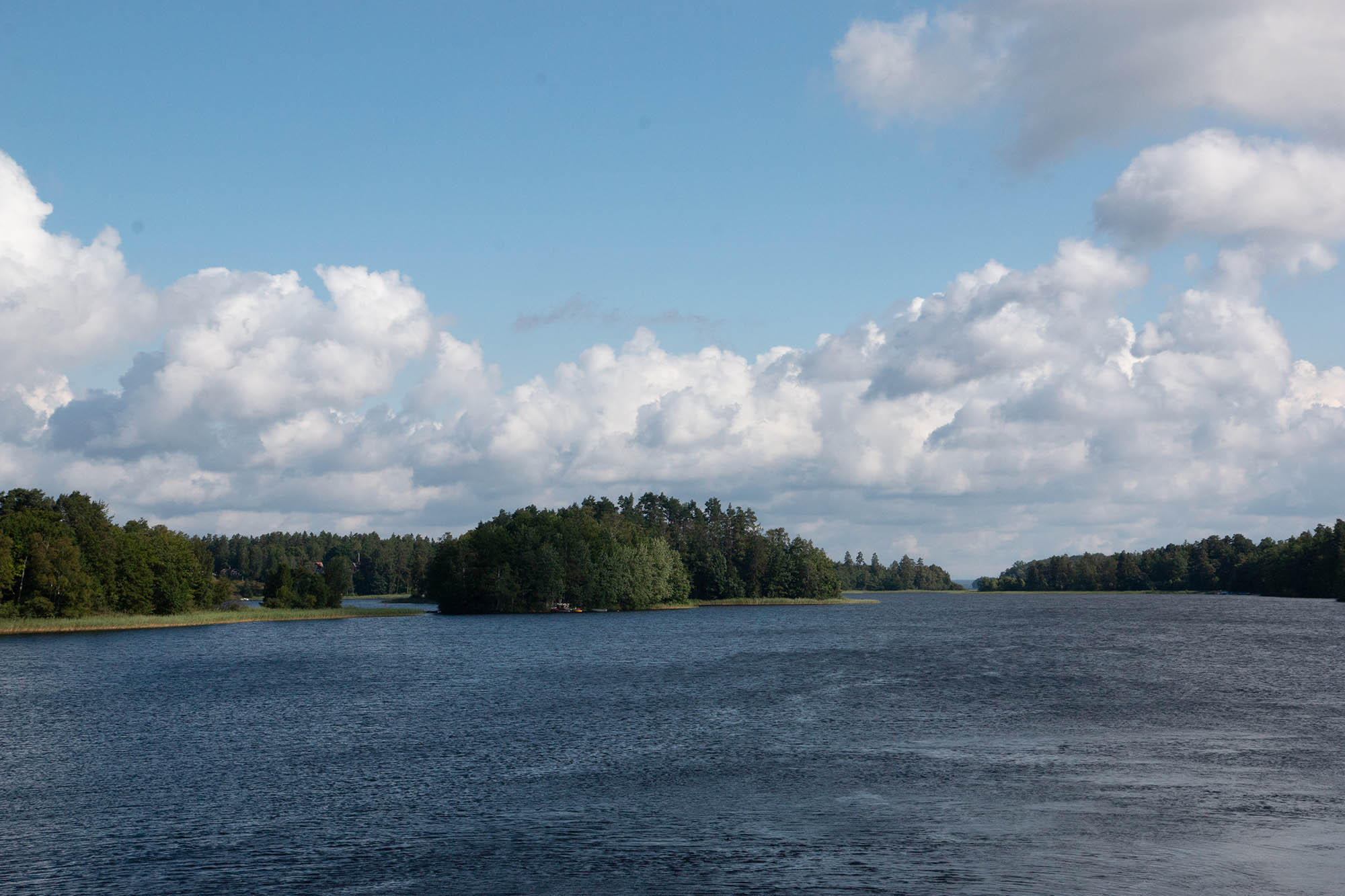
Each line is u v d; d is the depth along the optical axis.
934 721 61.69
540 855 33.47
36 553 175.25
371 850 34.28
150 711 69.38
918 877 30.62
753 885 30.17
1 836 36.56
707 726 60.25
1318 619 196.25
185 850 34.62
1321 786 42.22
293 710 69.62
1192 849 33.06
